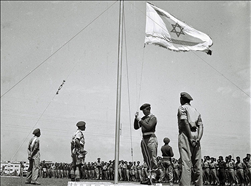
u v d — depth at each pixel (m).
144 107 9.89
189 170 7.54
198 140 7.67
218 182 23.56
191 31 10.84
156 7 10.90
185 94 8.04
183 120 7.68
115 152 9.45
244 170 22.62
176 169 24.97
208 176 24.14
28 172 14.48
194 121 7.76
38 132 14.61
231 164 23.22
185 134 7.68
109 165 33.12
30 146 14.36
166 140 16.42
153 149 9.62
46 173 36.62
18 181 16.23
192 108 7.92
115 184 9.15
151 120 9.77
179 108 7.89
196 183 7.74
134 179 30.34
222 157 24.14
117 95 9.90
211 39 10.81
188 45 10.80
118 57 10.16
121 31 10.33
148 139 9.70
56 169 37.38
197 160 7.75
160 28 10.76
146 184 9.73
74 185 9.30
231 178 23.06
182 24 10.83
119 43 10.27
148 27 10.77
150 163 9.62
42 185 13.99
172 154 16.39
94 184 9.10
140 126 10.11
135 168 30.39
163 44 10.66
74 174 12.27
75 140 12.33
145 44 10.72
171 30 10.81
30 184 14.16
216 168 24.06
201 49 10.73
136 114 9.88
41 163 36.81
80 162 12.32
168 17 10.90
